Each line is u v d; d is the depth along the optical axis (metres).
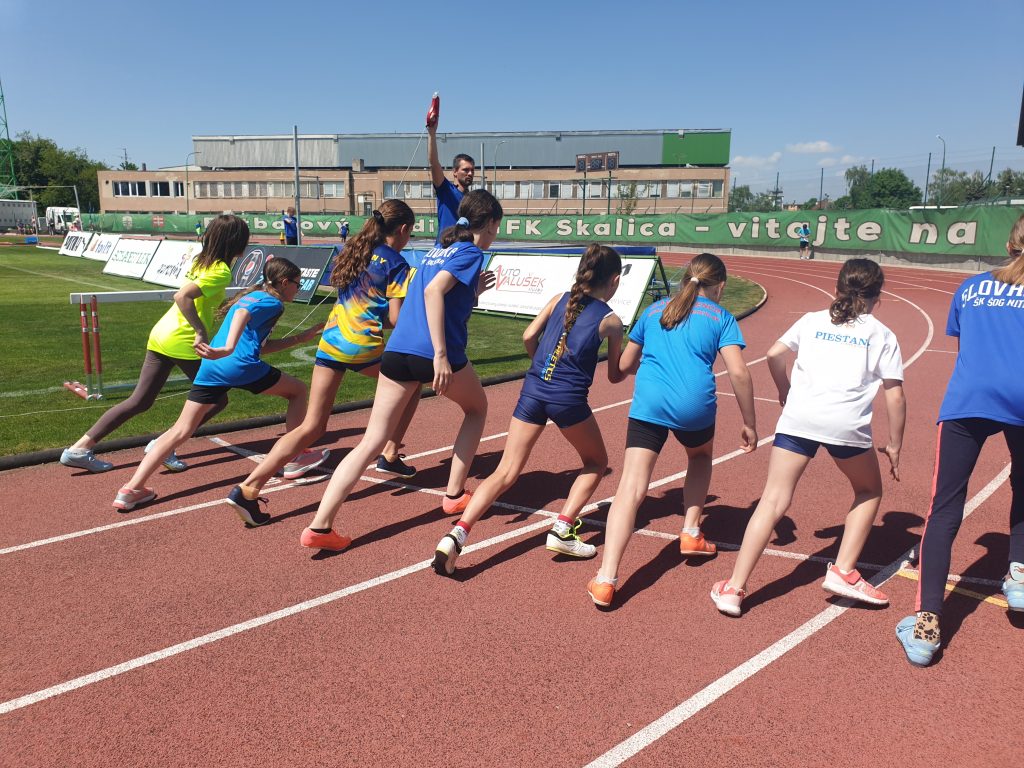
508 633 3.38
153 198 81.62
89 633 3.35
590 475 4.11
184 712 2.80
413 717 2.77
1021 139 10.00
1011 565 3.52
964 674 3.06
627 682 3.00
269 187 78.69
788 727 2.72
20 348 10.96
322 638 3.32
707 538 4.50
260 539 4.41
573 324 3.84
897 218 29.61
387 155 78.38
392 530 4.57
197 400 4.94
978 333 3.25
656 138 71.69
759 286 21.64
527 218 43.19
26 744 2.62
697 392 3.58
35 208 66.19
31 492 5.16
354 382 9.00
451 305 4.17
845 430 3.32
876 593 3.55
